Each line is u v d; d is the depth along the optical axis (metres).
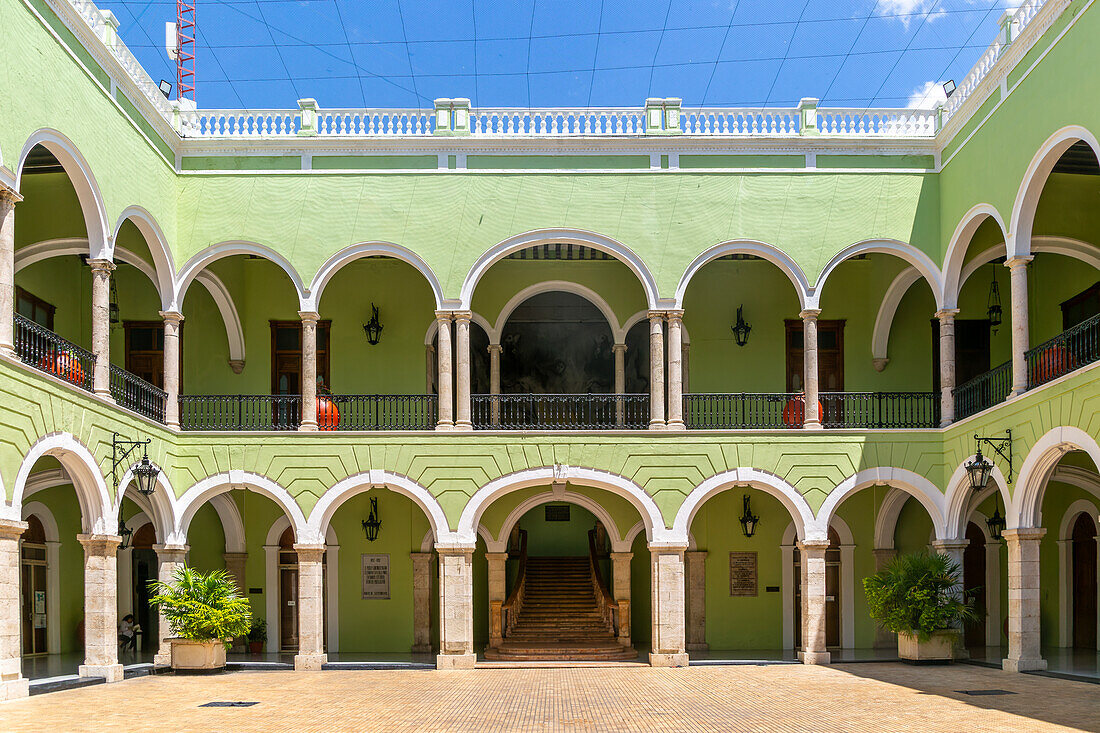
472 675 18.30
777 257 20.53
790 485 19.97
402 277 23.80
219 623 18.48
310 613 19.58
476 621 24.98
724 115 21.08
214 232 20.48
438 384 21.39
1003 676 16.77
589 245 20.55
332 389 23.48
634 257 20.47
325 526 19.89
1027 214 17.03
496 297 23.56
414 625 23.27
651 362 20.34
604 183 20.66
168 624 19.45
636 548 24.92
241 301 23.50
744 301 23.81
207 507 23.50
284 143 20.69
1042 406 16.38
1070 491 22.23
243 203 20.55
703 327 23.77
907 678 16.73
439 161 20.73
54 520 22.14
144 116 18.98
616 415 23.41
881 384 23.55
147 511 19.88
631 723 12.55
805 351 20.42
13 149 14.27
